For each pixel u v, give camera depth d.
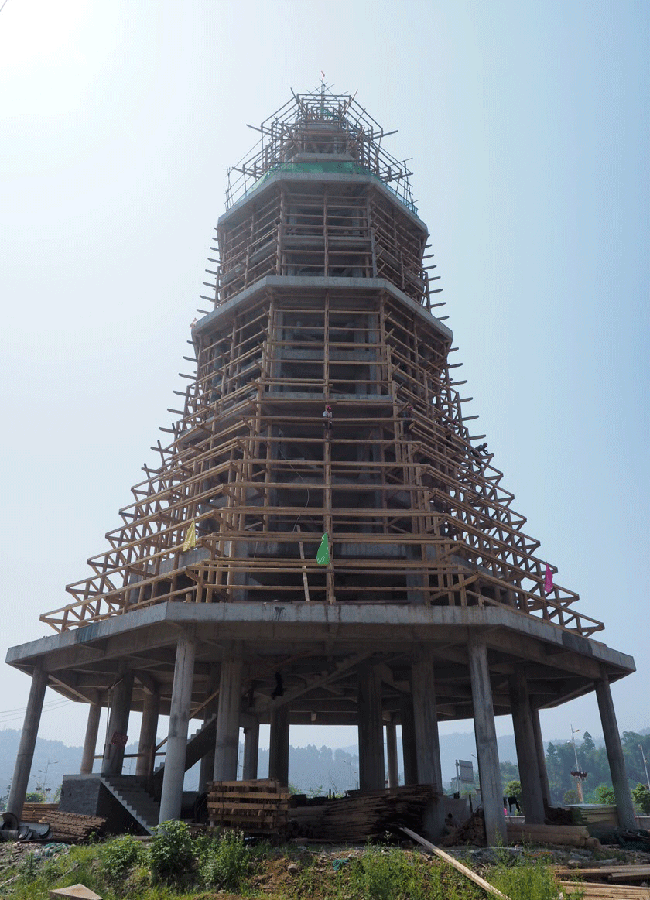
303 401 38.03
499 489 40.81
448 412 46.41
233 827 22.80
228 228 53.50
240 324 46.66
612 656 35.59
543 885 17.41
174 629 28.89
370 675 36.50
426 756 29.91
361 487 32.84
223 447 36.47
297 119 58.41
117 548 34.06
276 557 34.62
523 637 32.12
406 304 46.03
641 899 16.67
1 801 93.12
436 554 32.69
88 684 38.28
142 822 27.64
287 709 43.44
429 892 17.88
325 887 18.50
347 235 50.34
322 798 34.91
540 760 45.06
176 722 26.81
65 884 19.62
